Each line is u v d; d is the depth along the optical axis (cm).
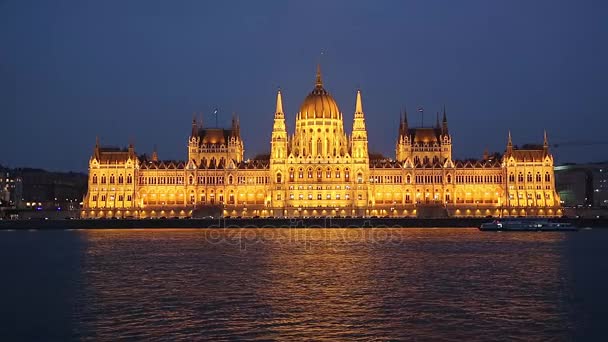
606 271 12056
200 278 11106
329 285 10269
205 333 7169
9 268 12788
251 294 9431
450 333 7175
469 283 10519
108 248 17425
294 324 7556
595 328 7381
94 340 6919
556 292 9638
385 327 7431
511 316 7969
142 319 7806
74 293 9612
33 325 7544
